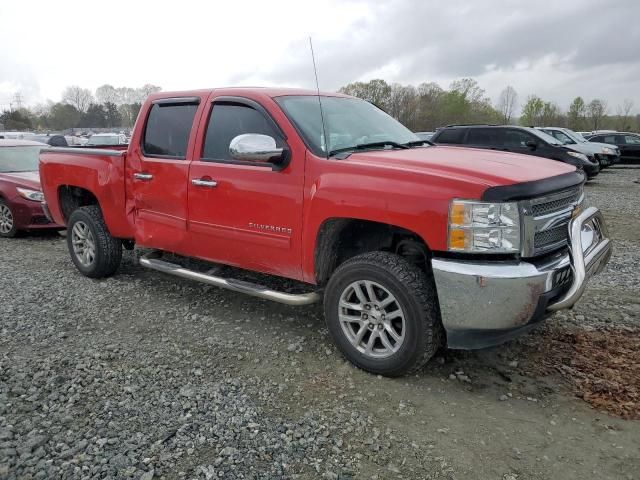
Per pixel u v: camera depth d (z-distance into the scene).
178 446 2.85
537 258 3.29
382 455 2.80
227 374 3.67
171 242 4.86
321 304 5.02
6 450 2.79
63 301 5.12
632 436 2.94
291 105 4.18
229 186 4.23
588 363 3.76
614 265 6.40
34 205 8.32
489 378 3.61
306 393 3.42
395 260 3.47
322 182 3.68
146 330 4.44
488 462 2.75
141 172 4.99
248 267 4.36
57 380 3.53
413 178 3.33
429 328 3.36
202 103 4.59
